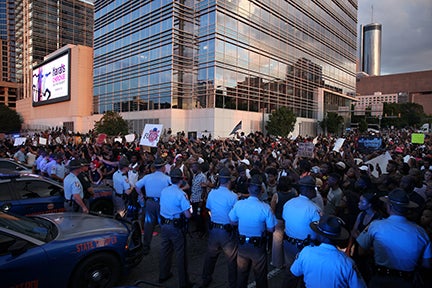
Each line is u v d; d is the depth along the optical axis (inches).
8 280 130.9
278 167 343.6
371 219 153.6
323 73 2006.6
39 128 2529.5
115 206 282.5
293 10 1699.1
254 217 148.0
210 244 170.1
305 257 96.1
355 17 2491.4
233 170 282.2
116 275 168.6
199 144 628.7
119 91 1604.3
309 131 1861.5
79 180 229.1
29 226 159.6
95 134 1160.2
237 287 155.8
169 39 1290.6
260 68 1460.4
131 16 1508.4
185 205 172.2
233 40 1307.8
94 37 1819.6
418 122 3986.2
